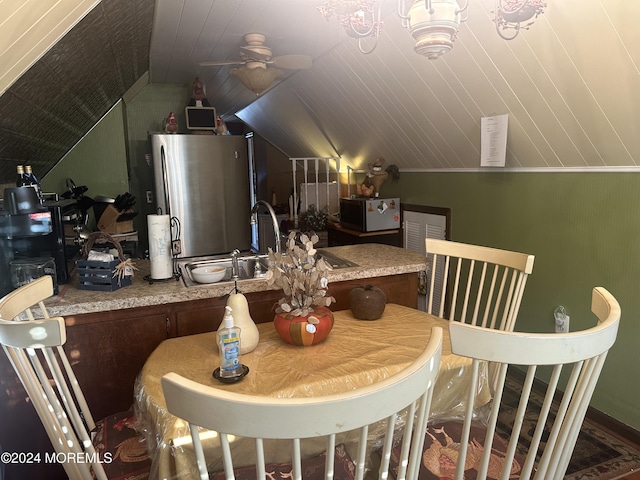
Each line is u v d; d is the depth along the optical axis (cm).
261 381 133
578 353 98
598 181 225
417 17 141
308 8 237
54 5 113
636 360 215
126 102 418
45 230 173
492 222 292
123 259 197
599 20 172
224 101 512
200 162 379
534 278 266
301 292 158
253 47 270
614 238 219
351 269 214
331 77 345
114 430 148
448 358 148
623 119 196
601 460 204
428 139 321
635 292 212
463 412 154
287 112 475
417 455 95
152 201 443
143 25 241
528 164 261
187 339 166
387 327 174
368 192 397
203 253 388
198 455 82
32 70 149
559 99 213
